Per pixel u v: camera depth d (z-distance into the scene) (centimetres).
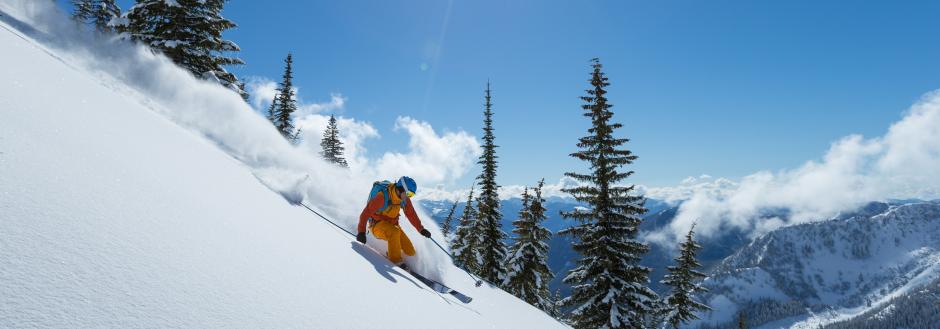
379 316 222
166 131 446
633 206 1909
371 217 496
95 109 335
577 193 1972
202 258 173
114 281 125
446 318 309
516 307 736
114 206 175
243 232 238
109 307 112
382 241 544
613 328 1781
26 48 438
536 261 2453
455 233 2783
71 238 134
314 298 197
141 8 1669
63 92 327
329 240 367
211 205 255
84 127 262
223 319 137
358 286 259
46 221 136
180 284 144
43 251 119
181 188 254
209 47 1748
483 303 543
